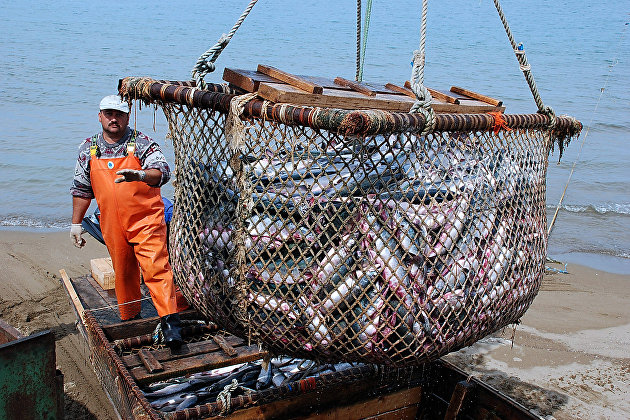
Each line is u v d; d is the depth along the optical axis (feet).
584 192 38.99
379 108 8.99
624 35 116.16
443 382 12.95
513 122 9.09
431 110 7.87
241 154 8.32
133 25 107.04
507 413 11.48
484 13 157.07
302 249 8.36
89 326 13.50
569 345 19.93
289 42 90.27
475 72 75.05
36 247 25.53
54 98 52.24
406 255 8.25
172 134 9.95
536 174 10.19
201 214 9.20
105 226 13.44
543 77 73.82
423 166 8.32
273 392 11.02
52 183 34.14
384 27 119.75
